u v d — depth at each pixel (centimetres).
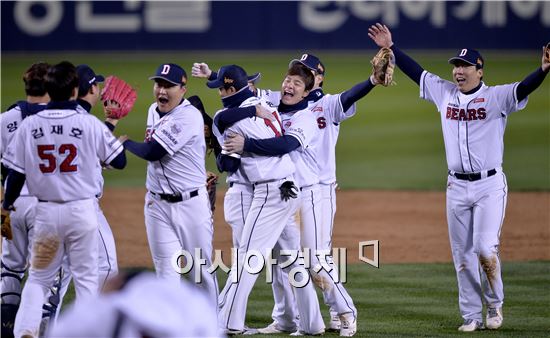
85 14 11350
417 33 11325
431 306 3209
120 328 1231
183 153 2584
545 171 6362
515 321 2980
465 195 2877
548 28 11231
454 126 2881
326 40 11531
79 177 2352
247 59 11212
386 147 7412
